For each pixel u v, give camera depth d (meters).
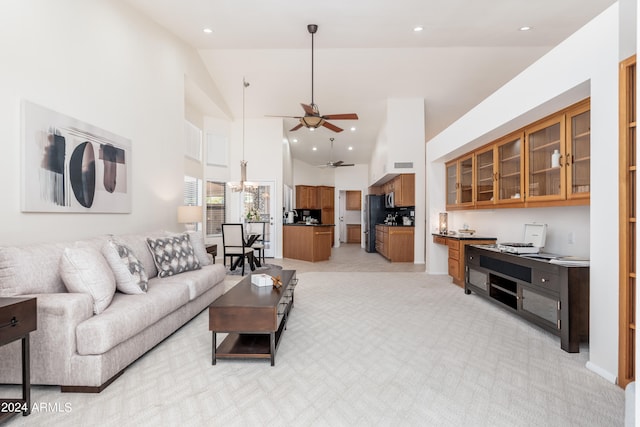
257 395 1.88
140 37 3.93
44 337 1.88
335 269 6.41
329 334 2.85
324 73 6.19
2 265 1.98
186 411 1.72
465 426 1.60
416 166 7.05
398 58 5.71
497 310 3.58
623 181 1.96
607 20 2.07
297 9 3.90
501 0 3.68
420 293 4.38
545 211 3.56
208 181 7.43
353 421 1.64
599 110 2.13
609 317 2.06
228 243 6.00
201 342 2.70
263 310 2.29
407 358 2.37
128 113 3.70
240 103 7.29
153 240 3.31
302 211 11.35
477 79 6.25
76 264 2.08
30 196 2.42
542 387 1.96
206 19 4.16
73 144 2.85
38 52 2.52
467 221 5.42
